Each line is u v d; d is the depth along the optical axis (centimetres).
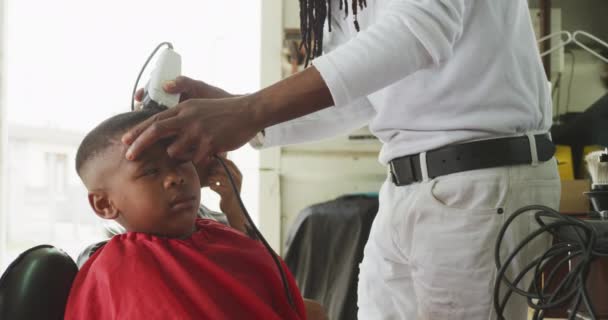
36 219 393
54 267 83
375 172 293
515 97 103
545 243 106
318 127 133
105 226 112
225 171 104
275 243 289
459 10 94
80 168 92
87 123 390
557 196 109
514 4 105
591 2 306
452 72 103
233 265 91
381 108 115
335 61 86
